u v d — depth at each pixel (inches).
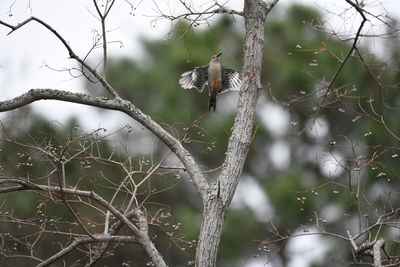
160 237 576.1
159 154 603.8
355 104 684.1
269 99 724.0
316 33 622.2
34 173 485.4
